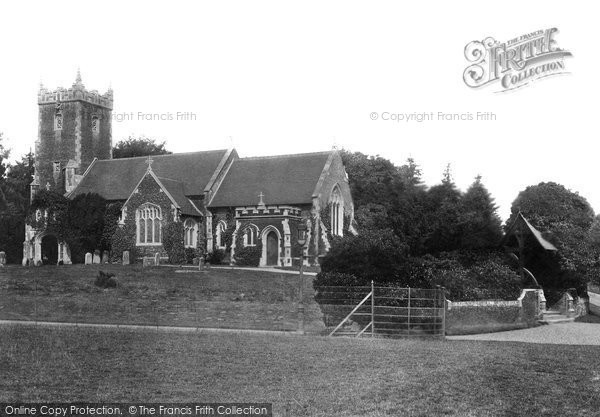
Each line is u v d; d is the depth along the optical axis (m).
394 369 18.28
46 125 74.00
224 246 63.09
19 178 91.81
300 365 18.73
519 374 17.80
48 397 14.33
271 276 46.75
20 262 74.88
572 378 17.39
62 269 51.38
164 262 61.25
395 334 27.69
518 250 41.72
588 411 14.13
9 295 39.41
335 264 31.70
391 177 69.69
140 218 63.09
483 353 21.75
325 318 28.94
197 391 15.20
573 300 42.12
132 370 17.56
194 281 44.12
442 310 28.38
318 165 62.97
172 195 62.31
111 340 23.42
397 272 32.25
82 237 64.50
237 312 33.41
